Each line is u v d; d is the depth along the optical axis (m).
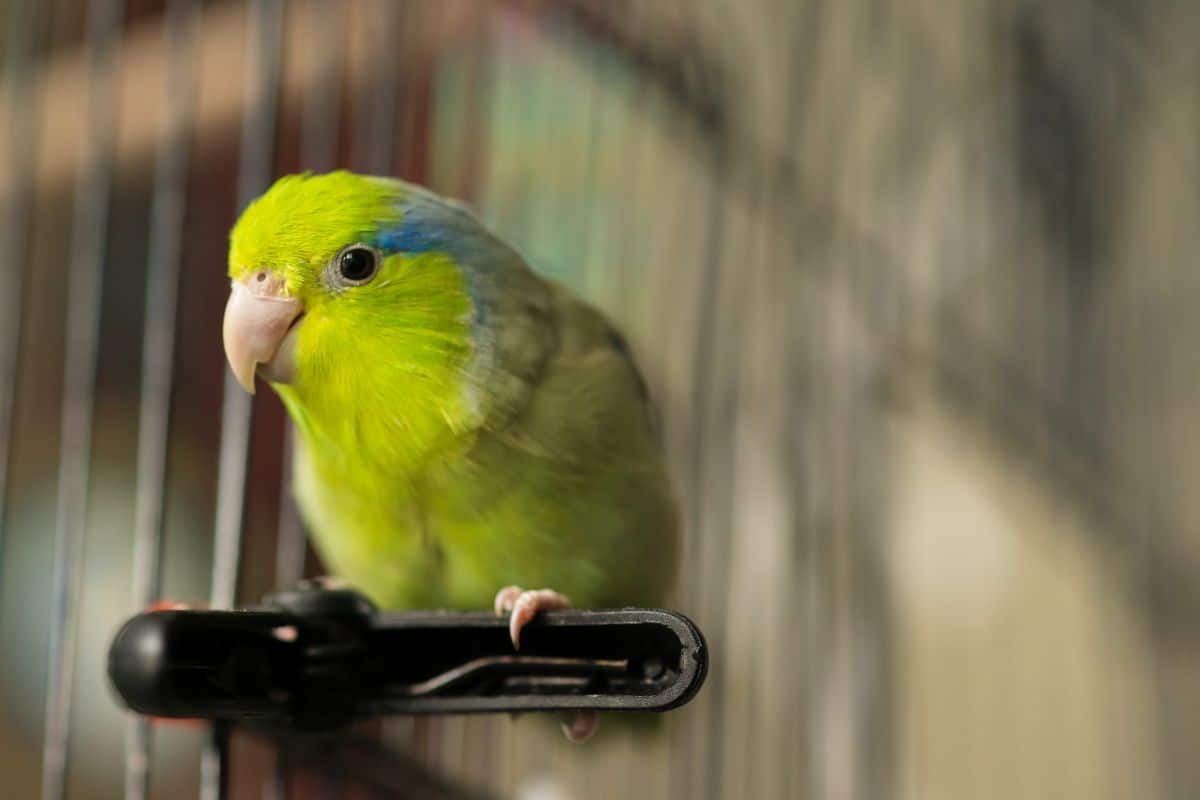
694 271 0.76
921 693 0.92
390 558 0.65
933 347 0.89
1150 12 1.02
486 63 0.74
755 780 0.75
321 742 0.66
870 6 0.89
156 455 0.65
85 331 0.70
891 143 0.90
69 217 0.74
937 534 0.91
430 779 0.68
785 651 0.76
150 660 0.59
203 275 0.73
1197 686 0.96
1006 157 0.96
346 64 0.71
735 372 0.76
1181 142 1.02
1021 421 0.94
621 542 0.65
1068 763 0.93
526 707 0.60
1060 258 0.98
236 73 0.70
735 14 0.82
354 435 0.64
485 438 0.64
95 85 0.70
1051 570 0.94
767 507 0.76
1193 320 1.00
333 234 0.63
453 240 0.64
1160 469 0.99
